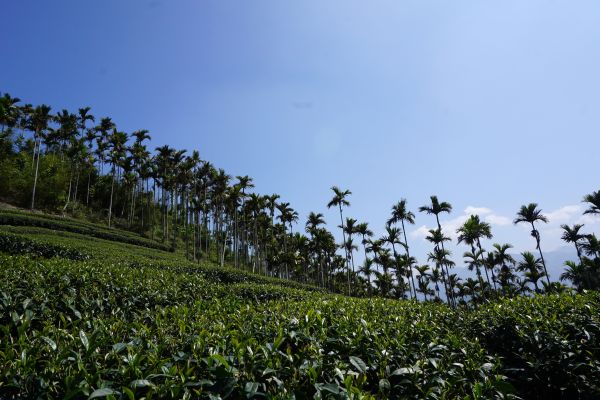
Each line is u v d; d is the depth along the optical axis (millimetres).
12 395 2945
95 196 69625
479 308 9266
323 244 65188
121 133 56938
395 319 6652
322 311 6621
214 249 76562
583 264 42438
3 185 51062
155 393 2998
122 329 4605
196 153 53031
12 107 44719
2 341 3627
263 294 13039
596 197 34750
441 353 4809
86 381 2848
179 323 4672
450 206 42312
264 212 65562
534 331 5996
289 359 3662
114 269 11594
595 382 5145
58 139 58844
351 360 3988
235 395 3328
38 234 28438
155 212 74438
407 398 3738
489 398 3912
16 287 6750
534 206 42000
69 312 6188
